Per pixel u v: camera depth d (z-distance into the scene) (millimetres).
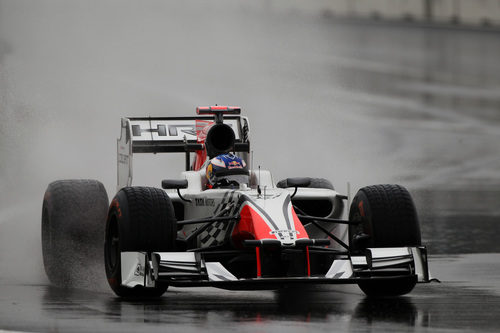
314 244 24375
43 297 27328
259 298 27328
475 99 158500
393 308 24828
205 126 33531
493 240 43500
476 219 53375
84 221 31891
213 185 28578
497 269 33875
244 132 34375
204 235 28109
